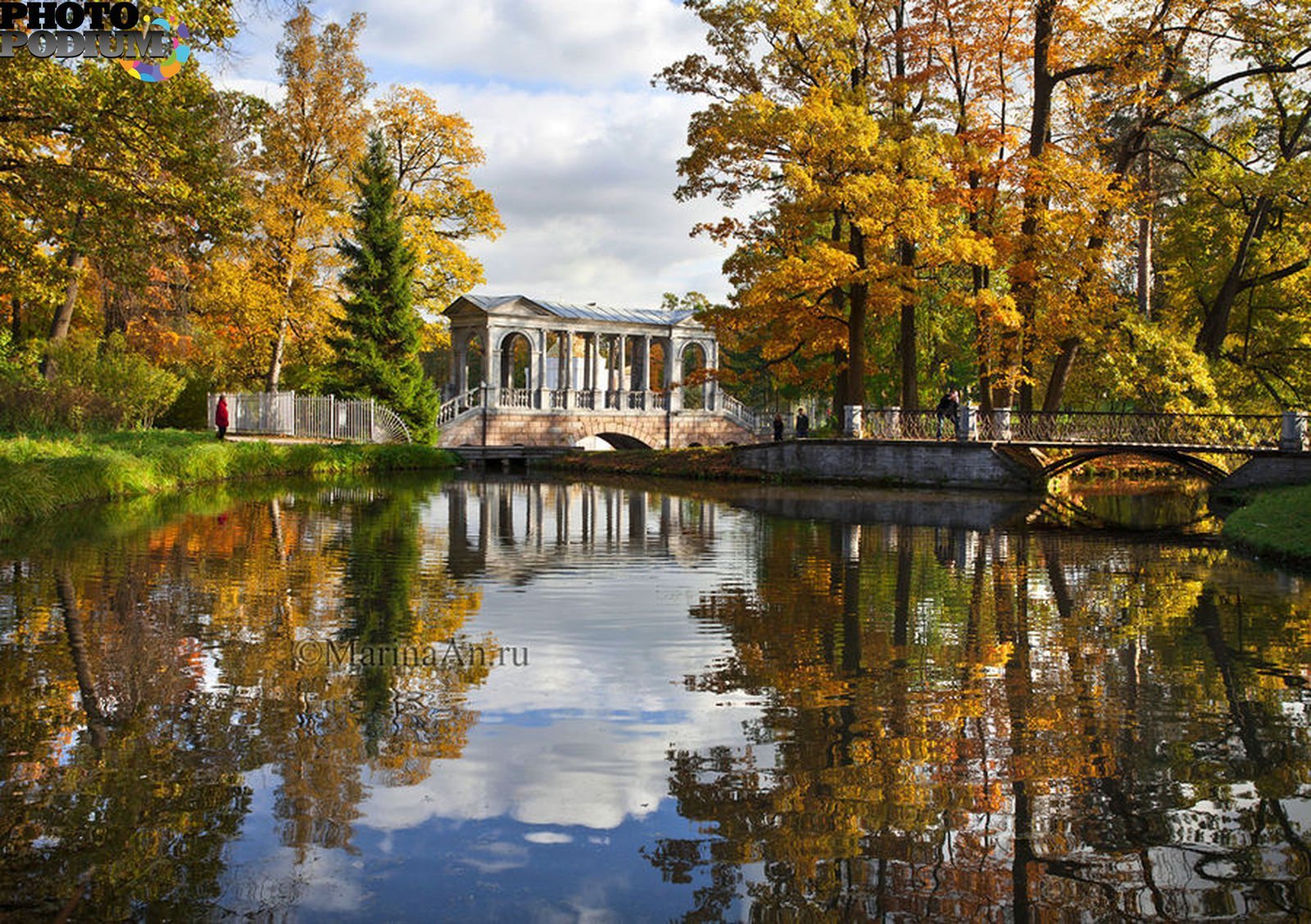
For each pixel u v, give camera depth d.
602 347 72.88
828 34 32.94
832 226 43.12
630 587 12.49
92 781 5.55
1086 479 39.53
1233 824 5.30
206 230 21.62
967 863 4.81
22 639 8.71
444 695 7.42
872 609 11.17
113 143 20.38
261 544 15.42
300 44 39.94
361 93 41.38
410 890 4.42
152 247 21.72
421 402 46.66
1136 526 22.14
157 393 33.28
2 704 6.84
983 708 7.37
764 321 36.38
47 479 19.00
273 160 40.53
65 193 19.95
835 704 7.38
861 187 31.30
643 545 17.02
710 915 4.26
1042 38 33.03
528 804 5.42
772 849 4.93
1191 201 38.12
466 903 4.33
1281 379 38.84
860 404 36.19
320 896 4.36
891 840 5.06
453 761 6.04
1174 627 10.48
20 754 5.93
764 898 4.44
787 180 31.59
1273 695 7.80
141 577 12.05
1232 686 8.09
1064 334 33.03
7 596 10.59
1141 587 13.27
